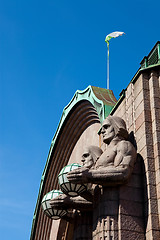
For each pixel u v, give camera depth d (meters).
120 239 10.09
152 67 12.44
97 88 17.33
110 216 10.50
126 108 13.14
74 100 19.08
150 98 12.04
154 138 11.22
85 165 12.80
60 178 12.28
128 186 10.91
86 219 13.57
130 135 12.23
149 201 10.39
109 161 11.11
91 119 18.22
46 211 13.91
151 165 10.89
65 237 18.73
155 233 9.95
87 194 12.37
